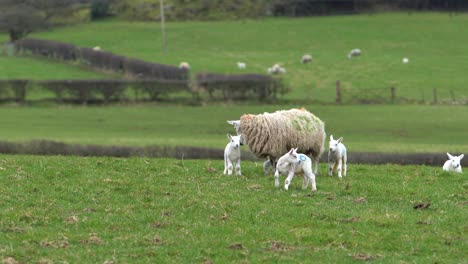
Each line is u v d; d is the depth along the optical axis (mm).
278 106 67312
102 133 55344
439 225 18906
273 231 17875
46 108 66188
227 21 128750
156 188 22297
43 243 16469
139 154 37438
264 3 134750
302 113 25844
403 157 36406
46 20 126375
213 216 19188
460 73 84312
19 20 118125
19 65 93375
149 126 59000
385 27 117188
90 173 24500
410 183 24562
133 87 68688
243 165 28688
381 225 18781
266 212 19594
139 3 138625
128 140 49062
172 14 134125
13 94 68188
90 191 21766
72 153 37812
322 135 25922
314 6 131875
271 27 121000
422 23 118625
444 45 104500
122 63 88062
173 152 37594
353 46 105875
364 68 88250
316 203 20828
